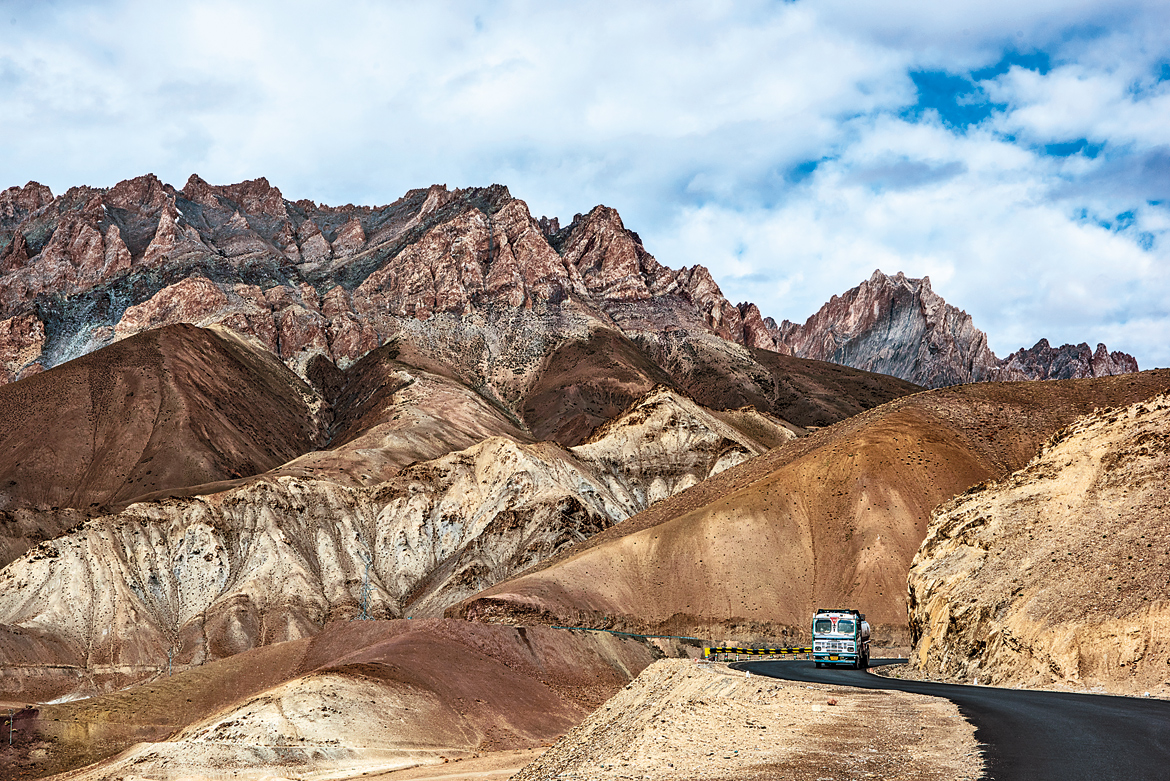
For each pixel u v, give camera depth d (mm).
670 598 128125
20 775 84500
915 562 71875
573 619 122188
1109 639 44781
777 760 27453
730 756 29094
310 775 74562
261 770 74500
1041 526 60031
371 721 80625
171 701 95312
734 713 37875
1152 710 32781
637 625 125188
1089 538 54750
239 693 97125
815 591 122625
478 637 97438
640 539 137500
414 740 80625
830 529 128125
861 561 121375
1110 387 136875
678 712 39969
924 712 34781
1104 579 49531
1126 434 61594
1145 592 45938
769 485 137750
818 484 134125
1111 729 28531
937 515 74188
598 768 30844
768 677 53469
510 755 79750
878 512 125688
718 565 129125
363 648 97500
